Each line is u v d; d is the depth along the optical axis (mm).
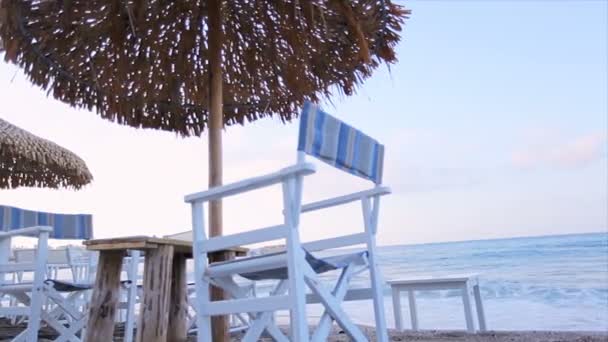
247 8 2812
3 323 4270
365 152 1663
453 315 6812
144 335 1824
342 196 1854
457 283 3369
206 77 3172
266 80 3369
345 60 2957
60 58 2725
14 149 4008
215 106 2523
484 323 3492
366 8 2447
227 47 3125
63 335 2477
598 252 16172
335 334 3277
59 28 2490
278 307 1319
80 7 2336
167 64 3035
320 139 1383
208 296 1529
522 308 7504
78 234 3037
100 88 3072
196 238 1538
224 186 1452
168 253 1942
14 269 2328
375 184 1770
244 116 3777
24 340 2291
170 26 2793
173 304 2428
